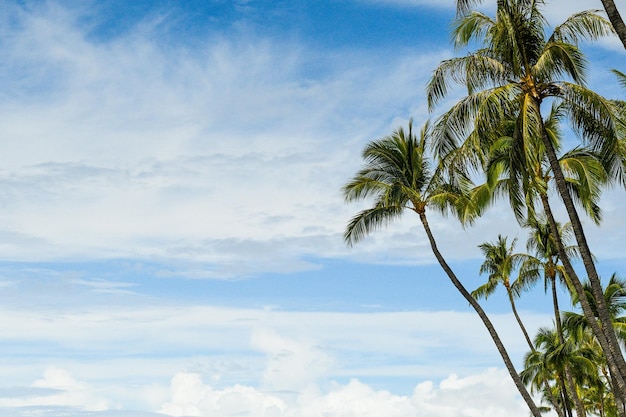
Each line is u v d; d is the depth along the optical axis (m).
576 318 39.00
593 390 56.50
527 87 22.70
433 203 30.08
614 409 58.00
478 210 30.23
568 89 22.00
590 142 22.89
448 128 23.48
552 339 47.44
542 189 26.89
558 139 28.72
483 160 23.17
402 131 30.19
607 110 21.47
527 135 22.05
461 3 20.23
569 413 42.88
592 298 38.47
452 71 23.38
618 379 22.36
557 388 57.94
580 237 22.69
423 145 30.03
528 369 45.81
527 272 43.22
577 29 22.64
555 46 21.59
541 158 27.53
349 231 30.61
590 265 22.55
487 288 46.16
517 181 24.62
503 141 26.48
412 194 29.69
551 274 40.59
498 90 22.41
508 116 23.67
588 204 27.92
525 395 28.38
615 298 38.88
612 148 22.31
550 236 39.34
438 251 29.89
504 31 22.80
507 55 22.88
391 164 30.19
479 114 22.41
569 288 39.53
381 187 30.44
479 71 23.05
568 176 27.73
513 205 25.62
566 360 40.62
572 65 21.67
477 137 22.70
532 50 23.14
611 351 22.94
